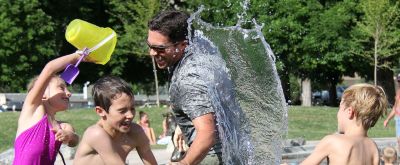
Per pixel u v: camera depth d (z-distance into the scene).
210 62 4.20
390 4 29.59
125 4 32.16
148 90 39.97
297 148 12.96
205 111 4.07
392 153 9.51
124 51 33.38
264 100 4.57
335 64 32.44
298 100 38.25
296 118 22.17
